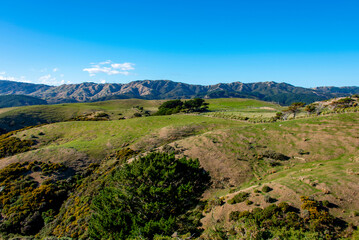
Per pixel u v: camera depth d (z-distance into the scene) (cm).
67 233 2806
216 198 2542
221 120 7838
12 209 3550
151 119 8412
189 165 2605
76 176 4575
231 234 1855
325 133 4278
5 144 6375
